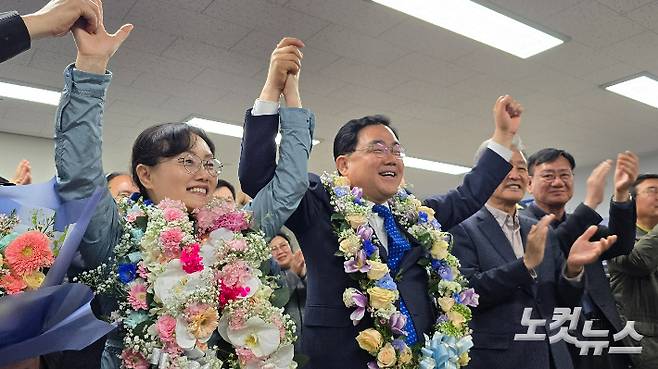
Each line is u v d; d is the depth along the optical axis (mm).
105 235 928
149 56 3781
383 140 1435
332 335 1212
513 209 1903
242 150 1237
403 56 3832
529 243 1573
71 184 864
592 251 1664
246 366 947
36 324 683
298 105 1241
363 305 1179
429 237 1403
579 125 5570
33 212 774
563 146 6367
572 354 1782
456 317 1312
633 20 3344
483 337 1600
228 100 4707
